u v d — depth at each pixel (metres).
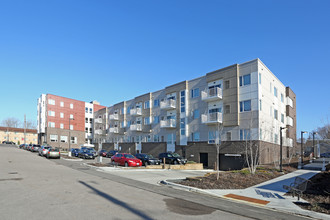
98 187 11.40
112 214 6.95
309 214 8.16
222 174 16.89
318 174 18.92
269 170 21.14
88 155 35.19
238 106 29.81
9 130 106.12
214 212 7.91
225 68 31.86
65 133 61.84
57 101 61.53
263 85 30.05
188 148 35.56
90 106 69.38
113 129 55.78
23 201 8.03
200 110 35.03
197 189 11.81
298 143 47.16
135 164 24.28
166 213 7.41
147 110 46.19
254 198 10.55
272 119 32.22
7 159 25.84
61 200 8.34
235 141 29.23
